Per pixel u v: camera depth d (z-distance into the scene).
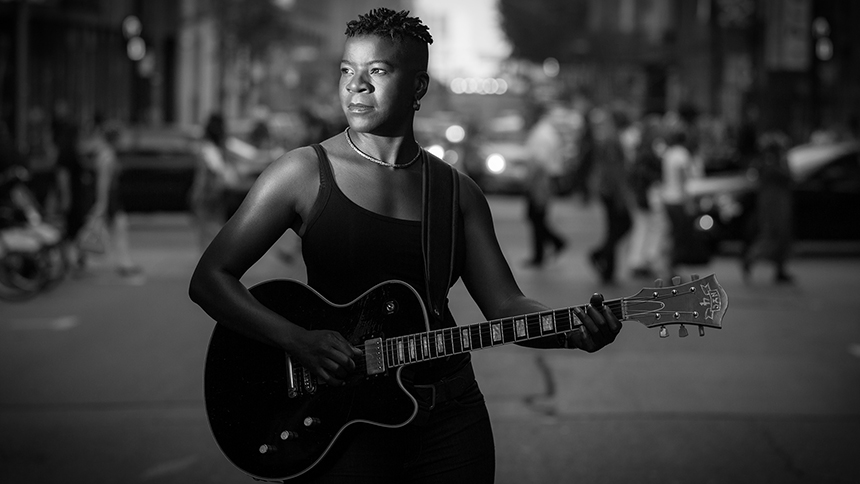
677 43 52.31
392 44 3.55
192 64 58.66
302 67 83.00
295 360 3.59
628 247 18.31
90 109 45.72
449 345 3.48
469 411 3.61
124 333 11.59
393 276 3.57
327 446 3.54
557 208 30.05
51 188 21.75
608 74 60.88
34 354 10.46
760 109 32.69
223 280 3.55
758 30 32.56
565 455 7.19
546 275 16.25
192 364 10.02
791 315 12.83
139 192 23.75
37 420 8.11
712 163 24.06
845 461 7.11
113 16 46.59
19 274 13.88
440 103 55.50
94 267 17.14
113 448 7.41
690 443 7.48
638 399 8.70
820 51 33.41
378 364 3.52
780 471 6.89
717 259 19.05
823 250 20.55
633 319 3.34
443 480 3.56
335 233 3.54
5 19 36.78
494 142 36.66
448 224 3.62
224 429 3.63
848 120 32.81
